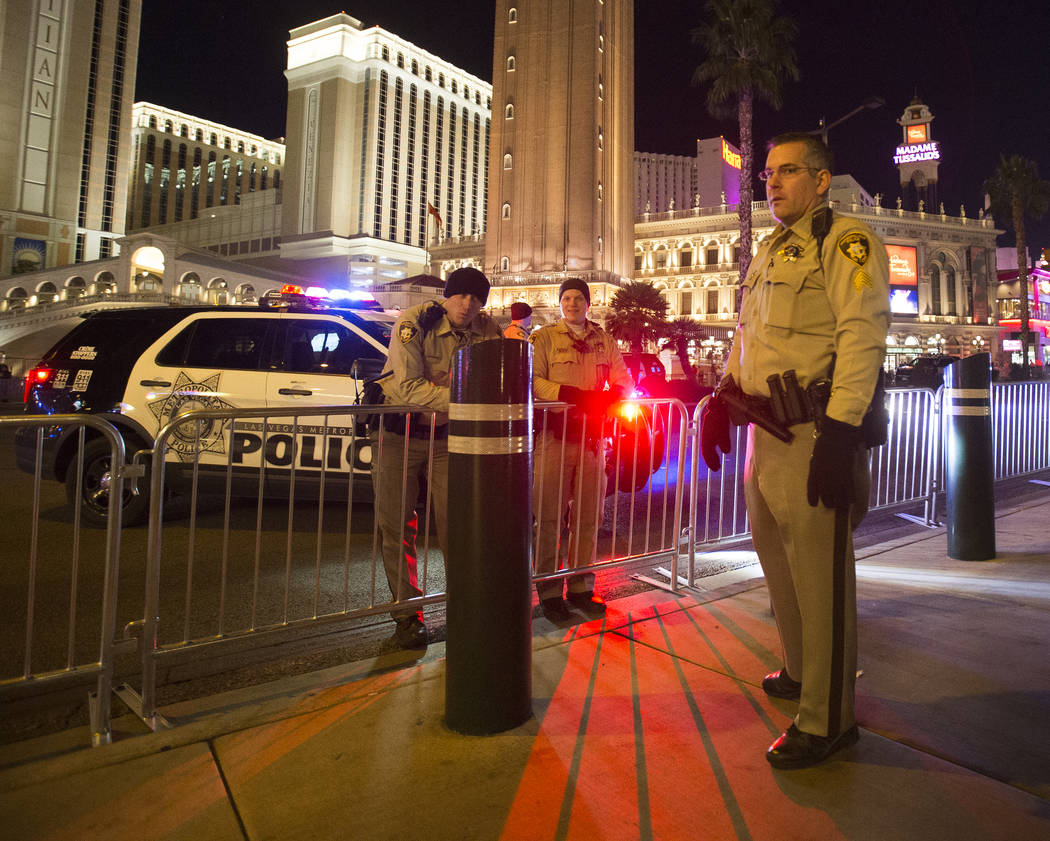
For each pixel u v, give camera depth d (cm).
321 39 11075
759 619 352
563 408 360
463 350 236
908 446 607
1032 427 785
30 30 8688
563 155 6788
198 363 579
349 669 296
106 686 242
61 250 8894
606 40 7212
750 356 234
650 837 179
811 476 203
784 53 2592
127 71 9706
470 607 233
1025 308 4275
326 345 577
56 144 8881
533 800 195
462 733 233
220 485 562
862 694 263
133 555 499
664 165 12606
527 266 6900
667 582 429
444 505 345
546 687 270
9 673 303
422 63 11706
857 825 183
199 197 15462
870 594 386
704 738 230
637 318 4716
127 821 186
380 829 182
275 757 219
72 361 602
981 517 452
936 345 6269
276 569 470
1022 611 354
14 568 463
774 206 229
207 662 310
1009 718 244
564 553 406
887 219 6300
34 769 212
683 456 409
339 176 10856
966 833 180
